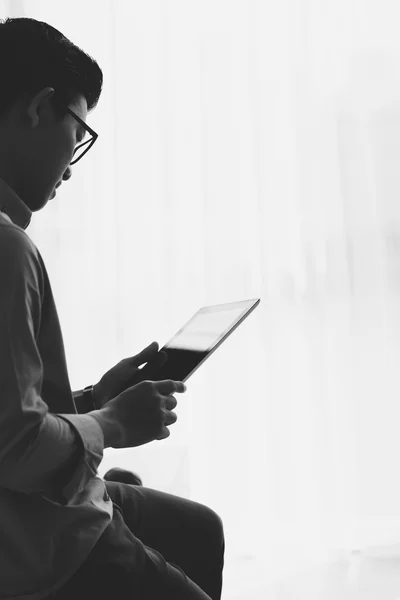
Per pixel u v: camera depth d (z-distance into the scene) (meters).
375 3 2.34
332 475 2.20
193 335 1.01
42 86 0.77
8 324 0.62
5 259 0.64
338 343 2.27
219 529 0.97
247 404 2.17
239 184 2.20
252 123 2.22
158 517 0.94
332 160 2.28
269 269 2.21
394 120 2.33
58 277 2.06
